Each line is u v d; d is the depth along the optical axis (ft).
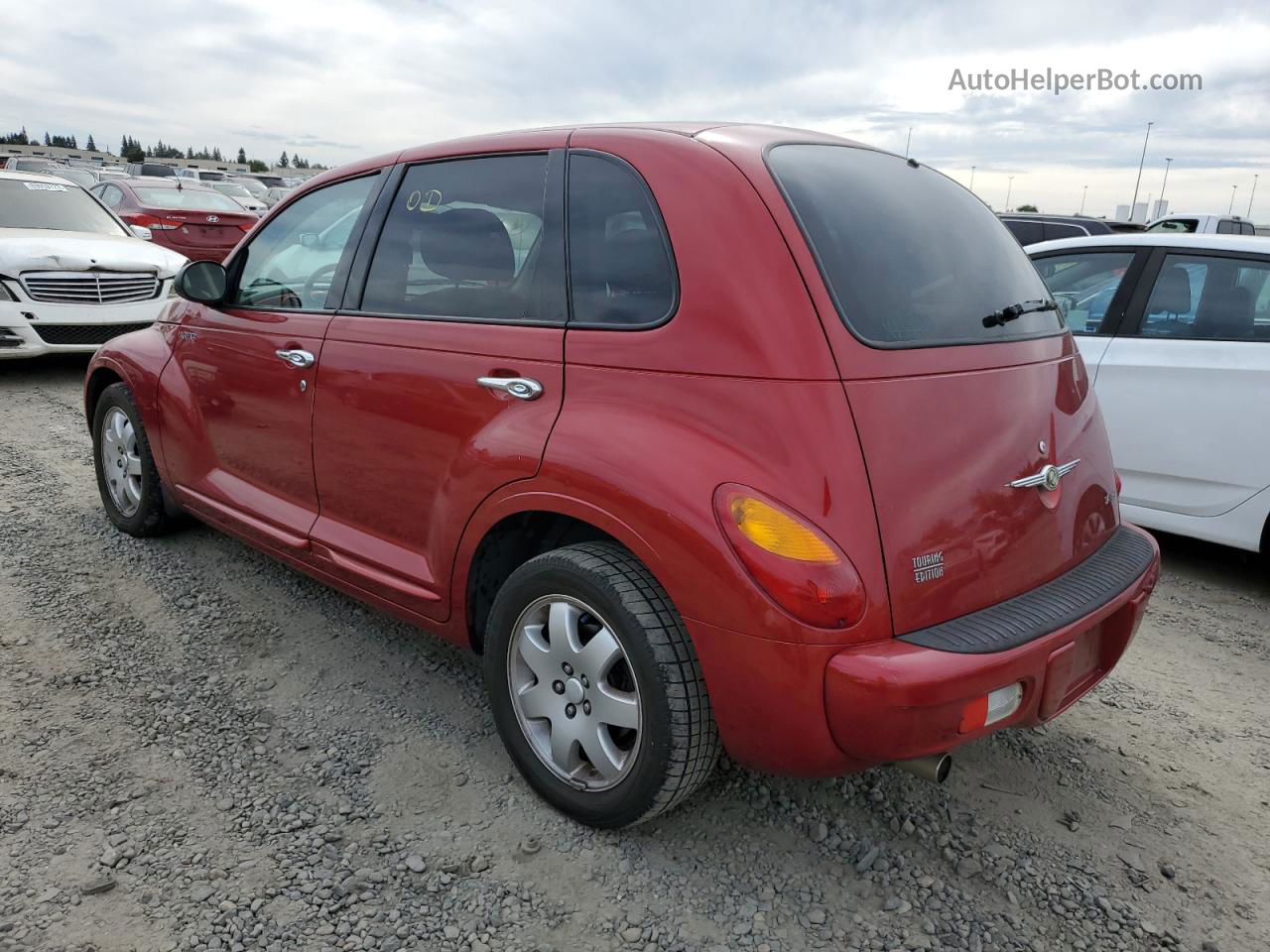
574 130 9.01
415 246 9.89
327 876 7.72
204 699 10.30
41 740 9.37
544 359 8.25
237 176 126.31
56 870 7.61
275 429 11.25
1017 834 8.65
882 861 8.16
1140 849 8.52
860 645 6.71
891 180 9.00
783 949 7.16
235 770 9.08
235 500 12.07
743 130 8.70
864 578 6.68
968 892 7.87
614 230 8.19
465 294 9.24
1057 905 7.75
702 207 7.65
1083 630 7.61
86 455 19.38
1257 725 10.84
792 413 6.82
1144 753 10.15
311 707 10.27
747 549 6.76
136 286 26.61
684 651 7.39
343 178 11.20
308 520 11.00
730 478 6.92
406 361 9.43
